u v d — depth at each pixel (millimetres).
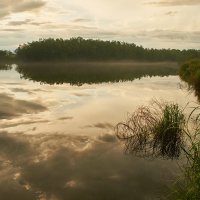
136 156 7273
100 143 8273
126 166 6738
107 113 12211
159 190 5590
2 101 14930
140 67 76812
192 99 15359
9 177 6188
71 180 6098
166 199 5160
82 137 8836
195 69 22188
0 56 109938
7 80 28156
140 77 35625
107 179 6125
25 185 5875
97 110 12867
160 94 18031
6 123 10500
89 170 6566
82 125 10234
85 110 12867
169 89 20953
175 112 8023
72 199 5379
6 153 7523
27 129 9719
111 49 108000
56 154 7492
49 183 5969
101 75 39469
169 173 6281
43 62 104625
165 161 6934
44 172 6457
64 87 22172
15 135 9023
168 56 110125
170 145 7602
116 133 9086
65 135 9055
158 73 46312
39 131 9492
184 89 20188
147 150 7633
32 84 24328
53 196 5473
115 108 13305
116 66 83188
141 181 6004
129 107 13531
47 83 25516
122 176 6254
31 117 11492
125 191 5629
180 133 7668
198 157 4809
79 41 107875
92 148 7891
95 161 7043
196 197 4328
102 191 5641
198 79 16938
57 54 103938
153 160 7016
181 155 7238
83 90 20297
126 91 19812
